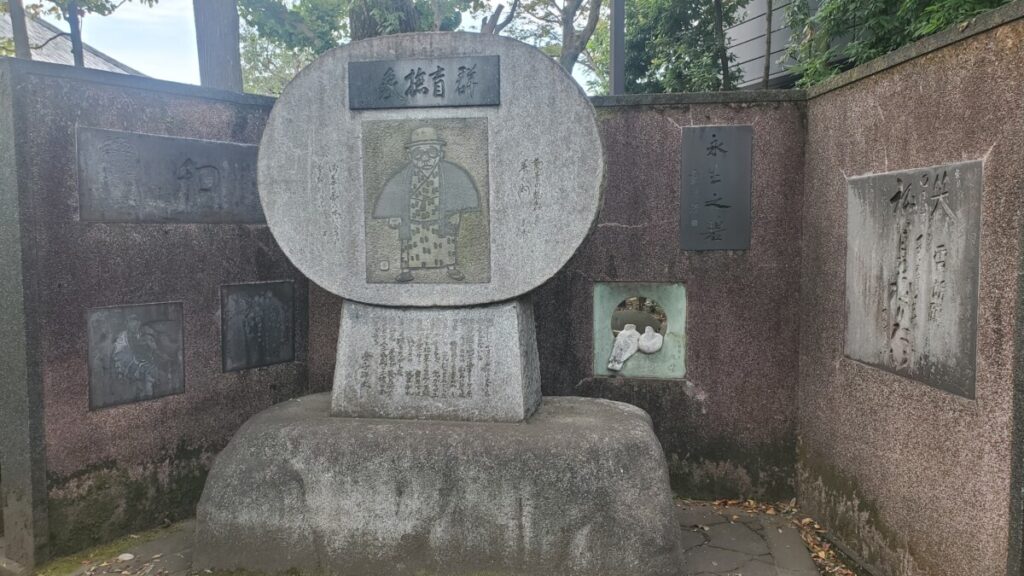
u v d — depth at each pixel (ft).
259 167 11.14
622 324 14.28
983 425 7.67
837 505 11.30
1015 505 7.15
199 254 12.29
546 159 10.34
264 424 10.56
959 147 8.11
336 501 9.85
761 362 13.05
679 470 13.46
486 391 10.62
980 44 7.75
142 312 11.48
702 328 13.21
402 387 10.84
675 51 29.04
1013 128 7.21
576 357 13.62
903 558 9.30
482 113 10.50
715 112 12.87
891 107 9.62
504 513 9.52
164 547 11.05
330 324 14.25
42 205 10.11
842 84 11.06
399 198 10.82
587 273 13.48
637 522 9.35
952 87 8.25
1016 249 7.16
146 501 11.67
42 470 10.26
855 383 10.68
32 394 10.09
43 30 32.30
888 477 9.70
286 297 13.84
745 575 10.20
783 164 12.75
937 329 8.50
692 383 13.30
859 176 10.50
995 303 7.48
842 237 11.10
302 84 10.93
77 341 10.63
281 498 9.96
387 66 10.65
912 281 9.05
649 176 13.14
